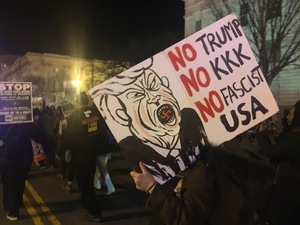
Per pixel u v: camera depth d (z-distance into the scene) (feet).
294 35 71.77
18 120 25.22
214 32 8.32
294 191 10.66
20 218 19.66
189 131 7.64
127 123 7.82
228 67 8.31
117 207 21.35
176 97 7.95
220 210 6.61
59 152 19.94
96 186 25.59
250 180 6.78
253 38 73.20
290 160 10.82
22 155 19.74
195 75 8.11
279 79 85.05
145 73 7.92
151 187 6.92
